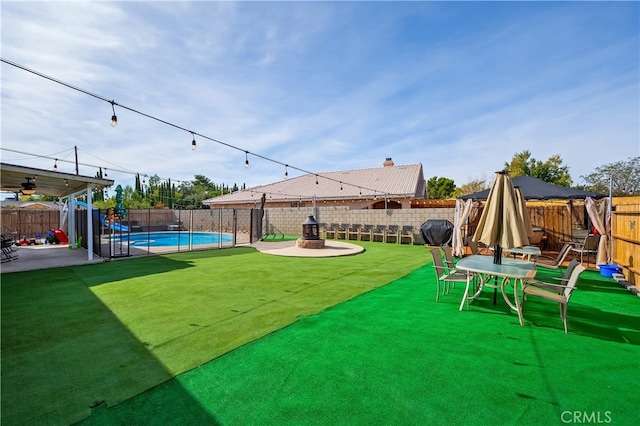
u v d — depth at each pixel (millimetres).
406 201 18391
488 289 5910
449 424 2125
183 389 2566
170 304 4910
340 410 2275
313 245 12164
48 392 2541
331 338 3566
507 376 2742
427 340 3512
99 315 4402
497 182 4750
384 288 5957
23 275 7277
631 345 3398
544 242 11445
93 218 10883
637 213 5992
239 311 4555
